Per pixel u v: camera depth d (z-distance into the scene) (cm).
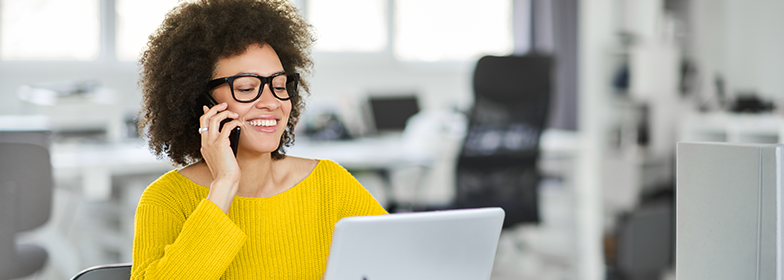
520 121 324
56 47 577
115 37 593
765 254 92
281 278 124
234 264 120
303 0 648
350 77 661
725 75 543
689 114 495
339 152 373
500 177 327
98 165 307
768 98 514
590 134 483
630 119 491
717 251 99
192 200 122
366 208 137
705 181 100
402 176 484
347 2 664
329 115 446
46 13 573
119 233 407
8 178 234
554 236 462
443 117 412
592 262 377
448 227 97
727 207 97
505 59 316
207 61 122
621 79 480
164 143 130
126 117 452
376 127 458
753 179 93
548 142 407
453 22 691
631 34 481
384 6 674
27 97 439
